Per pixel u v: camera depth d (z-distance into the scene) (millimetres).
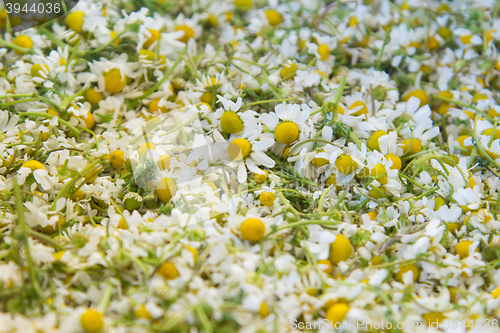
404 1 496
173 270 379
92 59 448
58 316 370
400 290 384
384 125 429
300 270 383
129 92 445
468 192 408
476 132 432
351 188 417
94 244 385
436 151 436
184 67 456
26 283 381
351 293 376
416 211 406
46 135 426
